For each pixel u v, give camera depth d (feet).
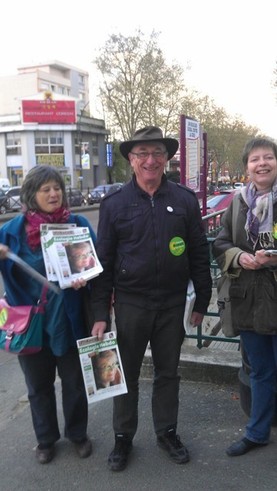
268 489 8.20
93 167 178.70
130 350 9.07
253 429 9.16
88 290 9.11
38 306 8.55
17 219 8.76
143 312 8.81
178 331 9.12
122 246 8.75
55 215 8.66
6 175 164.45
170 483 8.50
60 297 8.65
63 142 163.02
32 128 158.30
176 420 9.45
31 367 9.12
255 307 8.40
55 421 9.54
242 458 9.08
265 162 8.05
